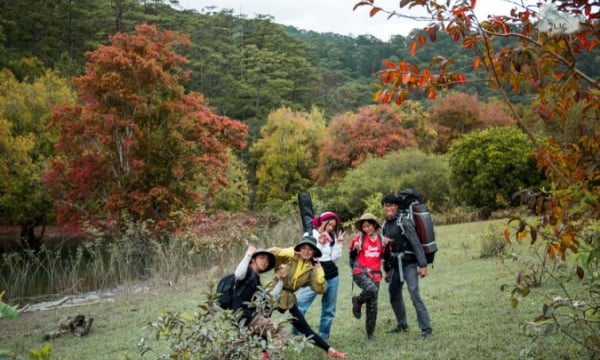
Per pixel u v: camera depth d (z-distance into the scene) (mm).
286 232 18891
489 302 7996
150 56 23703
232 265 15211
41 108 33406
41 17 58344
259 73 81750
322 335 6656
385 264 6793
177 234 17531
